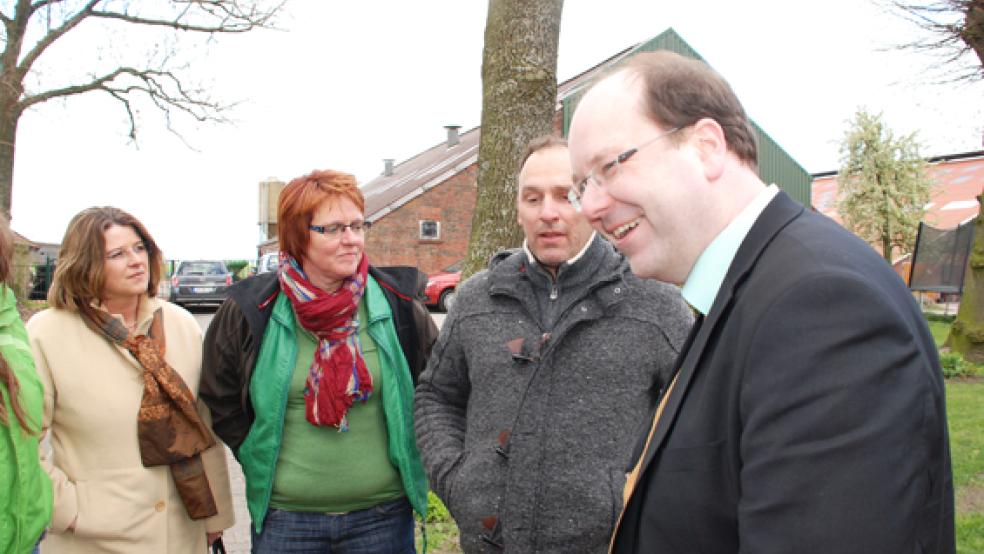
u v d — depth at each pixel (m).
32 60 13.63
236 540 3.84
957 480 4.27
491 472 1.89
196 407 2.46
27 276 11.27
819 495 0.82
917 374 0.84
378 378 2.35
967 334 9.02
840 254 0.95
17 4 13.45
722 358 1.04
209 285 19.91
